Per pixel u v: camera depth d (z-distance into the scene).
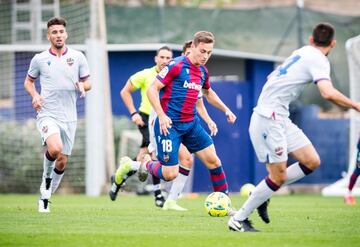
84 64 34.03
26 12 65.88
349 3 83.94
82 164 58.81
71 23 63.25
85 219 31.12
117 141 60.28
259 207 27.12
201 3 82.75
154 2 78.12
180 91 30.95
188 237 24.52
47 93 33.56
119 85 61.50
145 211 35.84
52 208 37.50
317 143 63.72
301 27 62.25
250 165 62.56
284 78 25.81
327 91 24.98
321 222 30.59
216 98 32.50
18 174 59.62
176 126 31.42
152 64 61.28
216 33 60.12
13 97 63.38
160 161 31.89
